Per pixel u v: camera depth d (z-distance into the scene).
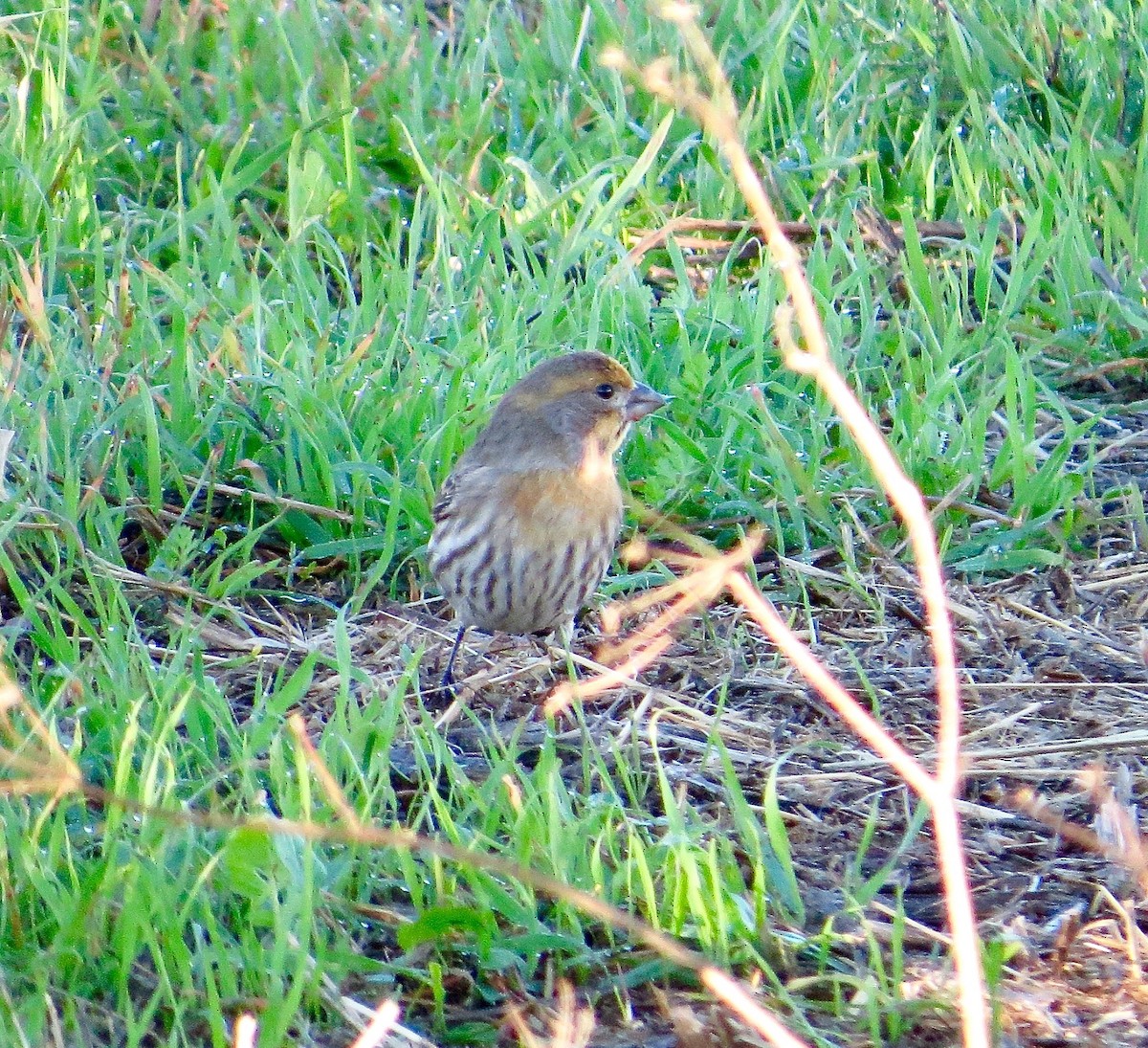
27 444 11.09
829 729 9.40
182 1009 6.52
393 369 12.18
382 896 7.66
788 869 7.64
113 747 8.09
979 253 13.26
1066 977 7.22
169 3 16.08
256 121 15.26
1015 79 15.70
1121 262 13.83
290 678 9.75
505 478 9.71
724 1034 6.73
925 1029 6.88
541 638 10.59
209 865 6.86
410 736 9.09
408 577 11.15
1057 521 11.45
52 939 7.03
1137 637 10.28
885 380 12.43
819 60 15.66
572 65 15.70
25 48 15.65
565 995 6.76
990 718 9.45
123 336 11.88
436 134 14.97
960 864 5.16
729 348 12.52
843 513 11.23
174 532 10.64
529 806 7.68
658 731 9.34
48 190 13.80
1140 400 12.93
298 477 11.50
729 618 10.55
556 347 12.19
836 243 13.19
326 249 13.81
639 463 11.65
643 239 13.50
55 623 9.08
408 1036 6.72
